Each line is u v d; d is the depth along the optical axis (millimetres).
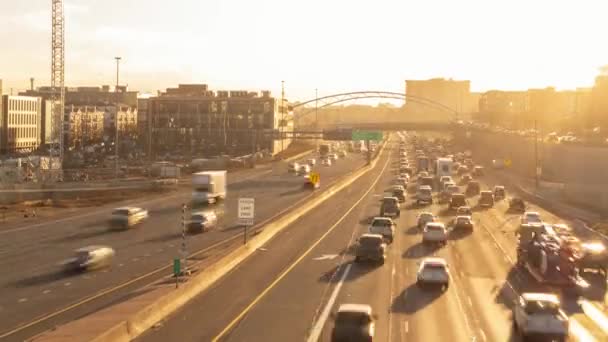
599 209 100125
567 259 48062
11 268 57875
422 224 80312
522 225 72812
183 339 34344
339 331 31953
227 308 41531
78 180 151750
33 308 43312
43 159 169000
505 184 144375
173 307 41438
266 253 63656
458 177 161125
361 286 48219
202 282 48094
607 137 170375
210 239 72312
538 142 162125
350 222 86562
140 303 39188
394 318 38938
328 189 122250
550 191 127000
